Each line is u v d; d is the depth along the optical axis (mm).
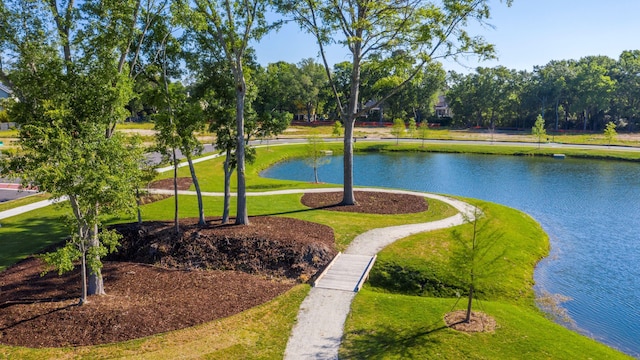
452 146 66188
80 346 12156
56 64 12742
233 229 20656
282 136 76000
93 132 12773
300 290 16094
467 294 16797
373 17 23562
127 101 13961
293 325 13516
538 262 20500
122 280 17016
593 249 22344
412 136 74688
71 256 12883
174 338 12609
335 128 59594
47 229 23156
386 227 22844
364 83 27609
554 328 13836
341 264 18172
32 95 12492
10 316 13672
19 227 23422
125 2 14469
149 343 12305
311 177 44750
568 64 109000
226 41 19625
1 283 16484
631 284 18109
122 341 12398
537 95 95062
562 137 78875
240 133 20609
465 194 35406
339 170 48750
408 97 97812
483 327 13289
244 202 21625
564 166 49406
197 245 19438
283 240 19250
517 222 25062
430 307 14789
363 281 16859
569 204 31766
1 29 12711
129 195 13383
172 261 19000
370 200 29234
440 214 25516
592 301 16641
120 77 13594
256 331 13156
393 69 24766
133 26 15336
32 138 11539
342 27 24312
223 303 14930
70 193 11984
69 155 11805
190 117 18750
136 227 21141
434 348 12055
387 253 19125
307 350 12062
